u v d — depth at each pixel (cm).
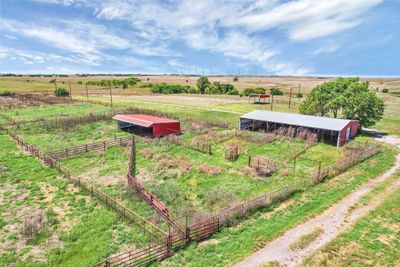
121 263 1184
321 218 1594
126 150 2925
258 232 1454
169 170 2386
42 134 3603
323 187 2020
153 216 1595
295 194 1897
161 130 3556
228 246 1341
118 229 1494
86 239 1400
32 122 4297
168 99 8388
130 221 1566
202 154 2858
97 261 1236
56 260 1243
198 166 2467
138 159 2667
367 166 2461
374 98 3738
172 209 1717
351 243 1359
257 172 2306
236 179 2195
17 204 1755
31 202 1781
